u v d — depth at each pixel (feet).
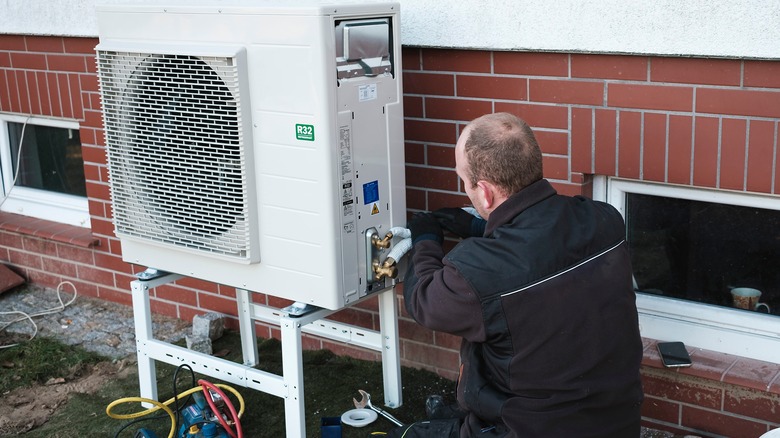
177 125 10.63
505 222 8.64
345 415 11.98
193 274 11.50
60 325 15.76
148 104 10.80
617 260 8.54
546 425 8.45
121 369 14.02
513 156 8.59
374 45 10.17
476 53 11.46
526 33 10.86
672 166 10.36
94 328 15.58
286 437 11.27
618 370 8.54
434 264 9.64
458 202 12.13
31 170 17.90
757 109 9.67
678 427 11.12
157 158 10.96
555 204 8.61
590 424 8.52
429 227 10.33
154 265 11.84
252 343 13.67
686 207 11.10
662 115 10.28
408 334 13.24
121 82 10.95
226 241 10.69
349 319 13.73
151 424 12.19
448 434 9.64
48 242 17.12
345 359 13.82
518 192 8.69
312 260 10.26
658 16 9.91
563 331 8.21
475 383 8.91
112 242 16.07
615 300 8.39
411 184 12.52
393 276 10.61
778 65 9.45
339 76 9.75
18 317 16.19
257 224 10.61
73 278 17.01
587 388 8.36
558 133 11.09
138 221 11.46
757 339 10.75
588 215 8.67
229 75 10.01
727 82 9.78
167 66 10.48
